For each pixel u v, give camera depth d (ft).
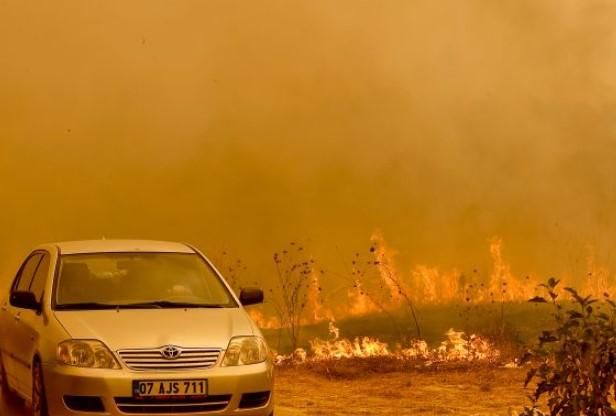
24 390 27.30
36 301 27.20
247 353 24.70
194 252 29.40
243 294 28.53
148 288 27.40
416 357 43.60
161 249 29.17
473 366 40.63
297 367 42.09
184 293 27.48
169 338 24.32
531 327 46.09
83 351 23.99
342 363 42.55
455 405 32.99
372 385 37.40
